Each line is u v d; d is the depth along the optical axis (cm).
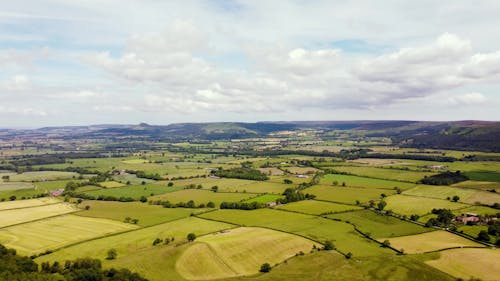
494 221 16225
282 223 17262
